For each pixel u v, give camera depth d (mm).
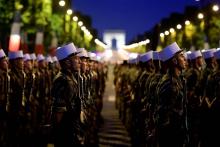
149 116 8562
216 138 8195
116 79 24516
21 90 10312
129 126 14797
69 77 7141
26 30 24344
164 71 8047
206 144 8344
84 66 9672
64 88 6961
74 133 7016
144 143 10195
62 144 6926
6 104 9578
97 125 13344
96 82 13289
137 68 13586
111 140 14875
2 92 9438
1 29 21875
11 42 18875
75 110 7094
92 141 10984
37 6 24266
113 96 35094
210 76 8523
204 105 8438
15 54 10258
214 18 28125
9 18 21906
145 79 10188
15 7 22156
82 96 8453
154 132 7992
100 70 18516
